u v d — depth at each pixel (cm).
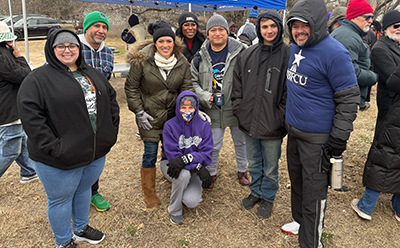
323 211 212
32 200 310
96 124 204
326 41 187
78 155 192
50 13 2047
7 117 271
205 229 265
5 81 264
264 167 276
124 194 321
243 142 329
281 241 248
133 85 273
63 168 190
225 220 278
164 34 255
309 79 195
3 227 265
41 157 188
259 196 297
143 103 281
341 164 196
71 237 230
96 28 253
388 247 242
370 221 275
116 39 1756
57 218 211
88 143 198
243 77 264
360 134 487
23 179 341
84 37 263
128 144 467
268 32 233
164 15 1580
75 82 189
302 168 218
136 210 292
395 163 240
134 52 266
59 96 180
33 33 1552
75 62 200
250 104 261
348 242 247
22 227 266
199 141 272
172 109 286
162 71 273
